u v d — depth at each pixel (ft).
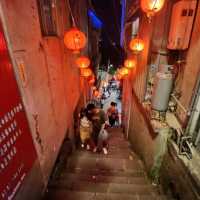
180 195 9.01
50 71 11.55
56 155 12.46
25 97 7.68
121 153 20.06
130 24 28.14
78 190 12.26
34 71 8.86
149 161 14.28
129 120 27.04
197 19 9.32
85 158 17.93
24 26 7.91
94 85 48.62
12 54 6.71
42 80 10.00
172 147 10.34
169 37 10.75
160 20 13.38
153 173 12.97
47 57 11.02
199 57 9.07
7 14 6.45
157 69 13.50
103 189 12.34
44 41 10.55
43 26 10.66
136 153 20.13
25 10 8.08
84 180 13.89
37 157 8.82
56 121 12.64
